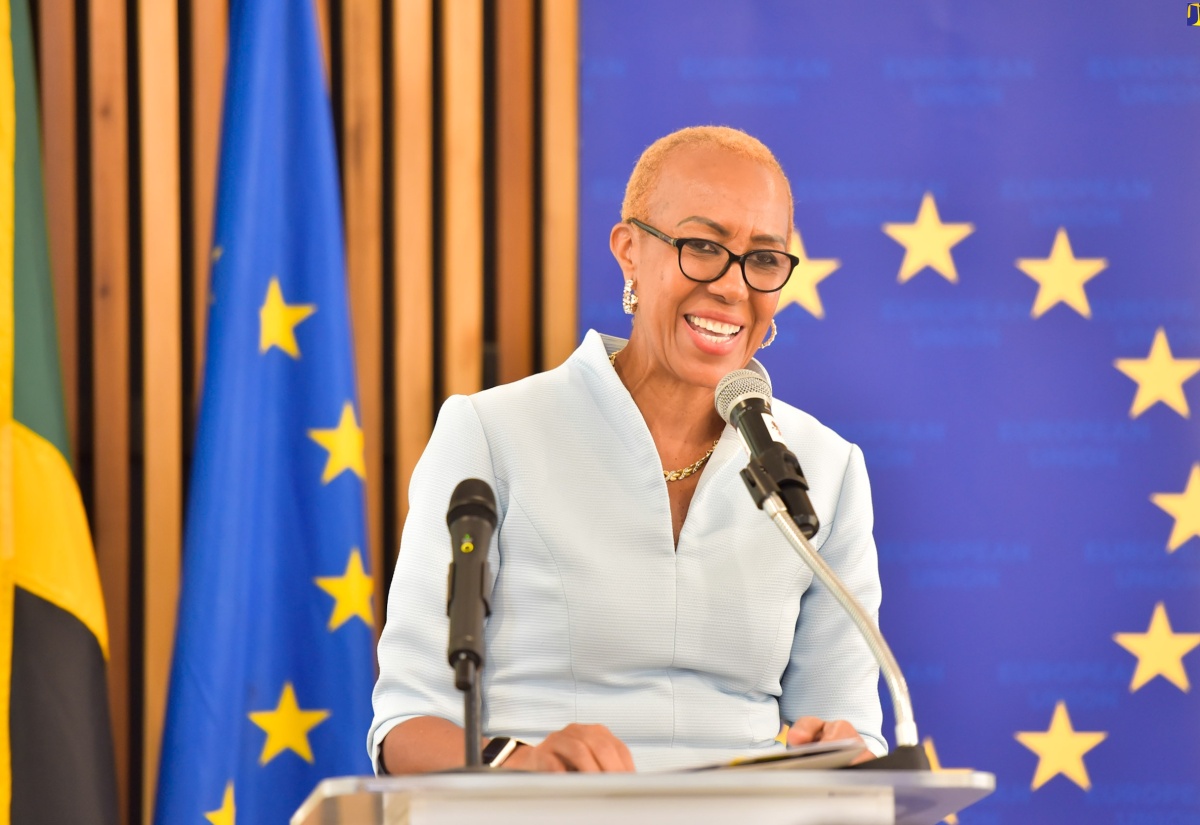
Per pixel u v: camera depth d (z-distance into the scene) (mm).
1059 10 8219
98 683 7051
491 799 3549
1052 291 8109
